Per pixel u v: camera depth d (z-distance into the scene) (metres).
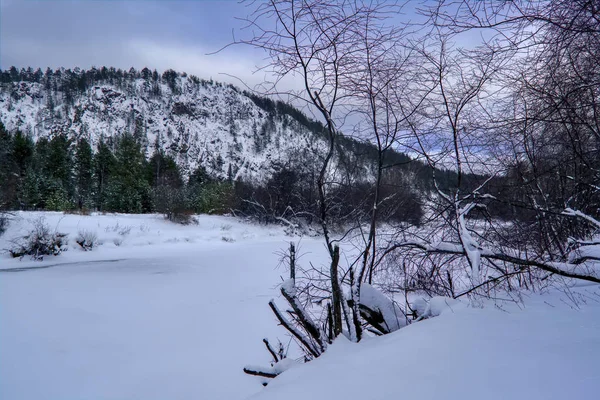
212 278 13.27
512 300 3.70
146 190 43.72
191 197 39.06
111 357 6.21
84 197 46.56
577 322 2.89
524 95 4.34
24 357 6.22
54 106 183.25
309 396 2.07
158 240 24.66
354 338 3.56
